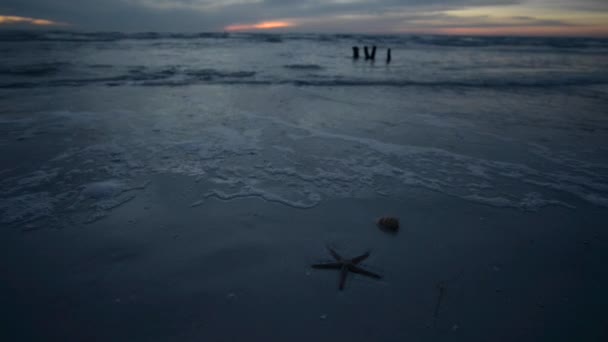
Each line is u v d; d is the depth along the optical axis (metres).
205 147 6.77
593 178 5.73
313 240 4.00
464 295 3.19
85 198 4.73
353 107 10.56
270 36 62.00
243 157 6.34
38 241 3.79
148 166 5.84
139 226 4.16
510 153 6.83
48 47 28.48
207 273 3.42
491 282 3.37
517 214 4.62
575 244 3.99
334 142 7.27
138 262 3.55
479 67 23.06
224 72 17.83
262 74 17.62
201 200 4.81
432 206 4.80
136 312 2.92
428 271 3.51
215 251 3.77
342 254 3.75
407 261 3.66
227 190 5.11
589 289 3.29
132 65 19.39
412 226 4.32
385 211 4.65
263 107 10.27
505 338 2.74
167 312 2.93
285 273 3.45
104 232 4.02
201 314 2.92
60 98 10.66
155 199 4.80
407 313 2.97
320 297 3.14
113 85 13.21
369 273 3.36
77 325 2.77
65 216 4.30
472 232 4.21
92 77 15.00
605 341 2.72
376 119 9.20
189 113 9.32
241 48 35.88
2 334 2.66
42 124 7.94
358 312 2.97
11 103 9.83
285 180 5.48
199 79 15.34
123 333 2.70
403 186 5.36
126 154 6.31
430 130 8.26
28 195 4.76
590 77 18.30
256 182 5.39
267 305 3.04
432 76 18.30
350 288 3.25
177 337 2.68
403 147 7.06
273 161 6.20
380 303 3.08
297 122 8.73
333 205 4.77
